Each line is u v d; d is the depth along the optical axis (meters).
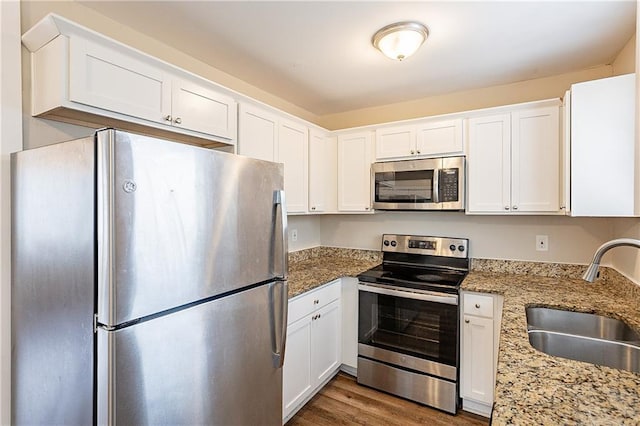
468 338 2.13
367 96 2.83
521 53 2.03
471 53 2.03
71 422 1.04
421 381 2.24
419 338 2.25
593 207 1.71
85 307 0.98
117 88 1.39
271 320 1.51
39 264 1.15
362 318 2.48
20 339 1.24
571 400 0.82
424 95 2.80
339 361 2.61
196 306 1.16
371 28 1.76
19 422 1.25
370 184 2.79
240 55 2.07
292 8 1.58
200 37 1.86
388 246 2.96
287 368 1.99
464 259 2.62
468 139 2.40
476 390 2.11
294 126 2.54
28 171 1.20
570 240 2.35
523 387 0.89
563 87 2.35
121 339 0.94
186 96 1.69
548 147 2.13
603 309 1.64
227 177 1.28
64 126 1.48
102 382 0.93
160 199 1.04
